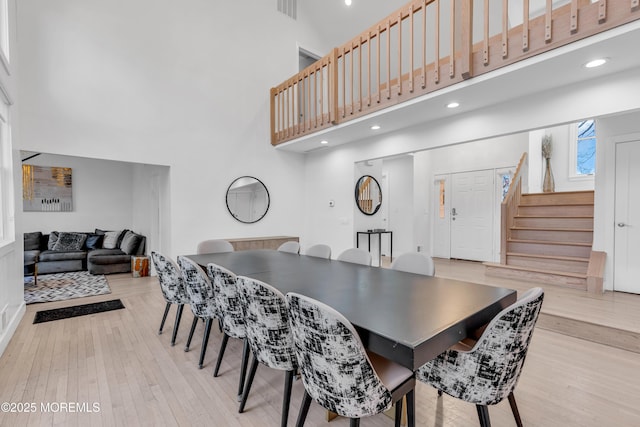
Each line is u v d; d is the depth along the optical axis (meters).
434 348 1.18
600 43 2.16
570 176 6.00
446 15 5.61
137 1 4.46
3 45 2.89
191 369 2.33
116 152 4.29
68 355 2.53
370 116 3.87
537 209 5.16
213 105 5.20
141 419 1.76
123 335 2.94
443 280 2.14
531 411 1.82
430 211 7.41
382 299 1.67
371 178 5.92
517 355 1.31
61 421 1.74
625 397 1.96
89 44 4.08
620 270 3.72
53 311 3.59
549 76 2.69
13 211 3.07
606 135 3.75
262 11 5.76
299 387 2.12
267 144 5.86
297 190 6.29
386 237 7.55
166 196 4.95
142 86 4.51
